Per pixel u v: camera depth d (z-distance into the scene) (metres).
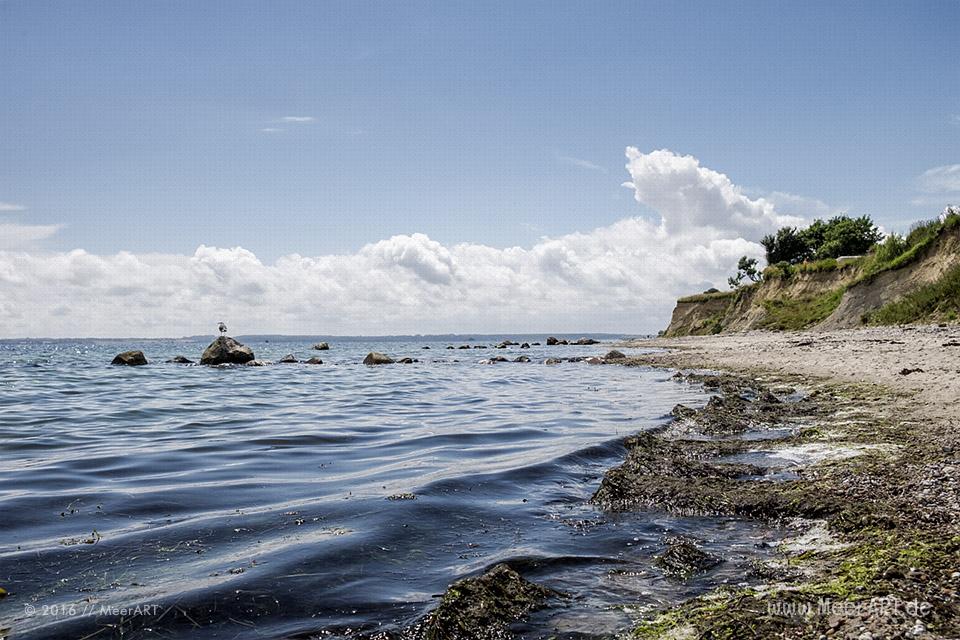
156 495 6.87
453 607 3.87
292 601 4.05
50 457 9.40
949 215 33.72
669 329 80.44
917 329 27.38
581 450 9.10
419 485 7.19
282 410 15.73
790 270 55.62
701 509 6.18
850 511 5.49
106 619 3.79
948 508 5.30
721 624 3.56
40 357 56.44
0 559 4.82
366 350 76.50
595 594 4.25
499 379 26.08
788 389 15.83
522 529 5.70
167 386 23.78
